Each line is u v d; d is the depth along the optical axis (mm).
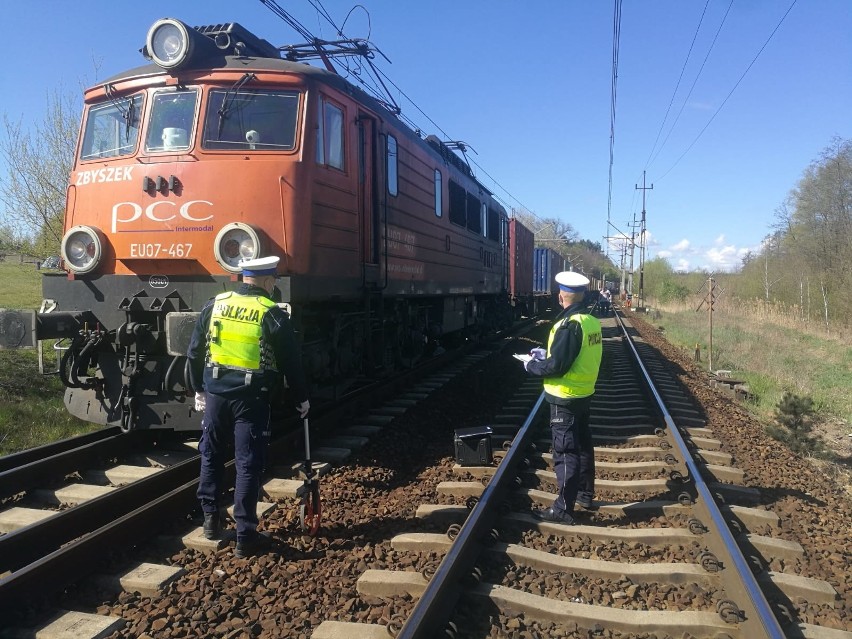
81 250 6438
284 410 8016
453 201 13031
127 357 6156
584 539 4730
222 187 6273
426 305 12000
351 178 7656
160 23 6500
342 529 4855
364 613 3643
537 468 6488
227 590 3877
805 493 6176
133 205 6375
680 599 3840
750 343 23391
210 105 6504
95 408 6426
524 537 4668
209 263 6242
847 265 30234
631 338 21969
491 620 3582
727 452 7492
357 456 6762
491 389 11273
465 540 4102
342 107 7434
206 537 4496
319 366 7246
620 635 3488
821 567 4414
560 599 3842
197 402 4645
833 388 15328
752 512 5191
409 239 10172
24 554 4188
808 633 3502
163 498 4766
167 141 6500
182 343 5672
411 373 11102
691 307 49969
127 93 6797
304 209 6504
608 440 7633
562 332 4805
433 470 6379
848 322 28703
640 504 5340
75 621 3463
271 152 6453
